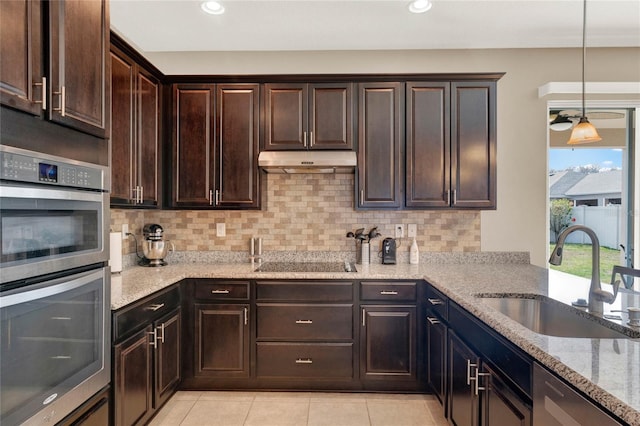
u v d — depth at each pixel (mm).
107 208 1529
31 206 1123
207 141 2740
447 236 3041
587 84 2975
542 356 1077
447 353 2039
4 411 1034
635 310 1396
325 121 2723
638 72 3016
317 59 3100
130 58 2285
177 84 2748
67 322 1294
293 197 3057
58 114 1244
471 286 2062
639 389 831
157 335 2131
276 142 2729
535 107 3041
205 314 2531
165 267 2775
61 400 1261
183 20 2619
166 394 2256
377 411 2314
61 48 1266
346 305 2512
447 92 2707
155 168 2625
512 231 3043
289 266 2885
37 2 1180
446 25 2699
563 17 2594
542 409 1115
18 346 1083
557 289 1972
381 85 2723
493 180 2697
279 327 2521
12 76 1078
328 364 2514
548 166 3049
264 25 2689
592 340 1183
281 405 2387
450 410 1992
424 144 2711
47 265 1192
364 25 2693
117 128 2148
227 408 2352
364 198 2727
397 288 2502
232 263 3006
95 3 1477
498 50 3051
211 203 2738
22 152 1093
